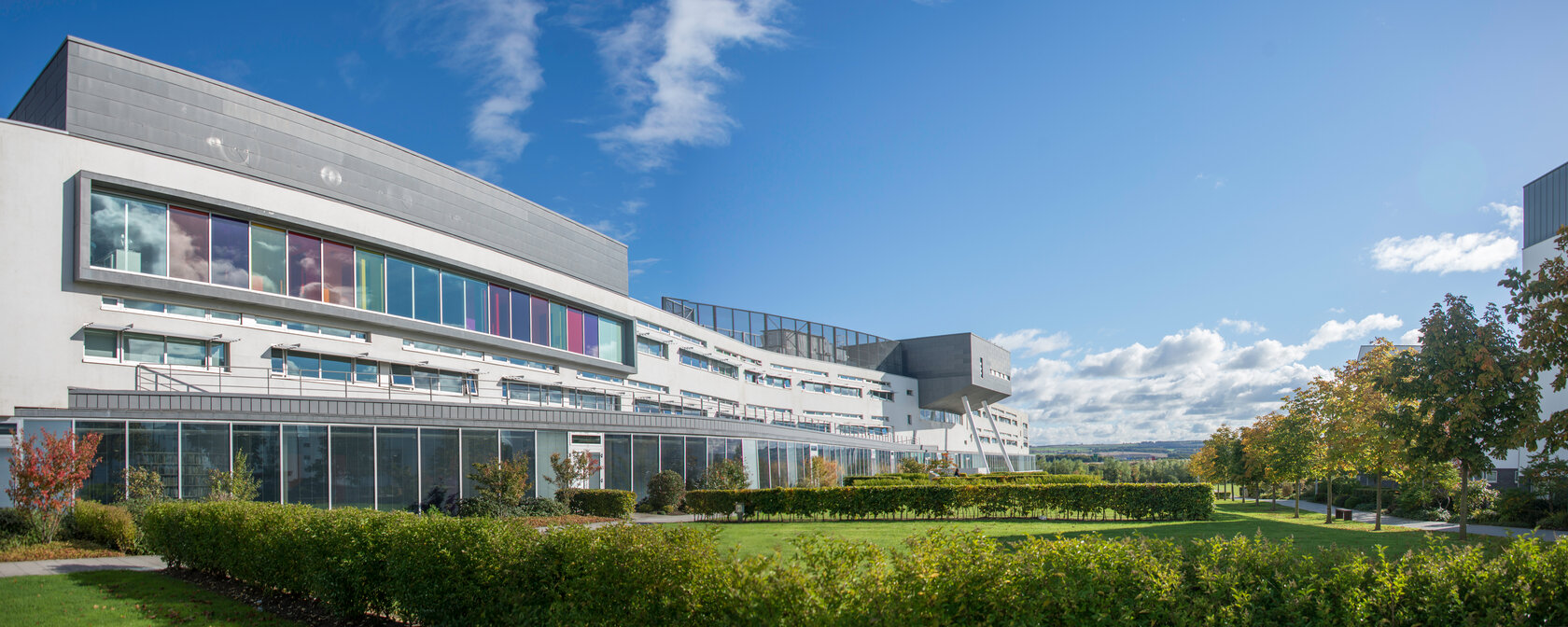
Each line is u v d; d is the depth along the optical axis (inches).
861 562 285.7
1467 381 898.1
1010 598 254.4
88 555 727.1
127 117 1058.7
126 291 1007.0
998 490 1165.7
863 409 3216.0
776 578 273.1
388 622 452.1
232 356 1100.5
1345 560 271.1
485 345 1475.1
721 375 2425.0
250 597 540.1
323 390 1200.8
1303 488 2672.2
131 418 852.6
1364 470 1214.3
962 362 3516.2
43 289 942.4
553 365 1664.6
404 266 1353.3
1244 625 247.8
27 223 940.0
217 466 896.9
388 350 1301.7
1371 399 1146.7
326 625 463.2
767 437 1727.4
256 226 1149.1
